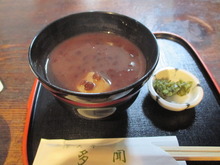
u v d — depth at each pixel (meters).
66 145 0.16
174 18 0.30
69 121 0.17
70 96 0.12
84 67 0.17
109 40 0.19
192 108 0.18
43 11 0.31
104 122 0.17
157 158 0.14
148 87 0.19
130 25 0.17
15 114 0.18
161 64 0.23
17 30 0.28
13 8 0.32
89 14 0.18
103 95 0.12
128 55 0.18
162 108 0.19
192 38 0.27
